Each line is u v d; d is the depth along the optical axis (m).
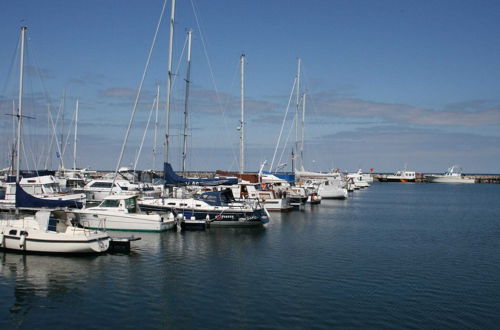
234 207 33.62
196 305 16.70
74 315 15.60
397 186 148.62
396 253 27.08
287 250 26.84
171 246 26.80
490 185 167.00
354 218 46.12
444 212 56.66
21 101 29.11
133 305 16.59
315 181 72.38
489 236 35.16
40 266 21.44
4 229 23.62
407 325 15.32
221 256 24.58
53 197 37.56
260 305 16.83
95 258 23.22
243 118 45.66
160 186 49.06
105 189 46.91
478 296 18.52
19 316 15.48
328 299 17.70
